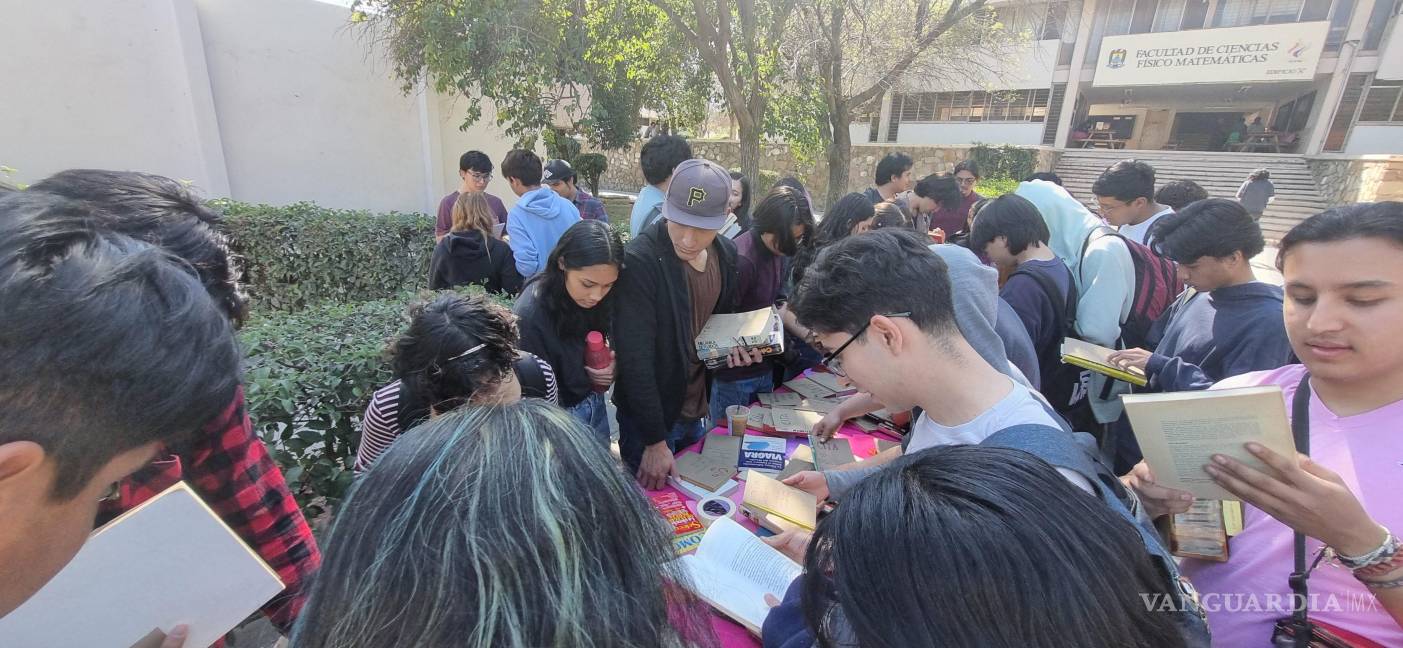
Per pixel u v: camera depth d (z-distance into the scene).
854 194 2.76
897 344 0.97
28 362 0.43
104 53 5.64
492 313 1.39
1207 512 1.10
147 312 0.49
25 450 0.45
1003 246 2.13
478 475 0.47
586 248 1.70
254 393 1.62
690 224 1.75
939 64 10.86
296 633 0.49
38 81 5.36
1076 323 2.27
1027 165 16.38
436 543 0.43
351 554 0.46
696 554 1.29
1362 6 15.42
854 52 9.48
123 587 0.64
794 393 2.33
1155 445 0.93
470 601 0.42
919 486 0.58
